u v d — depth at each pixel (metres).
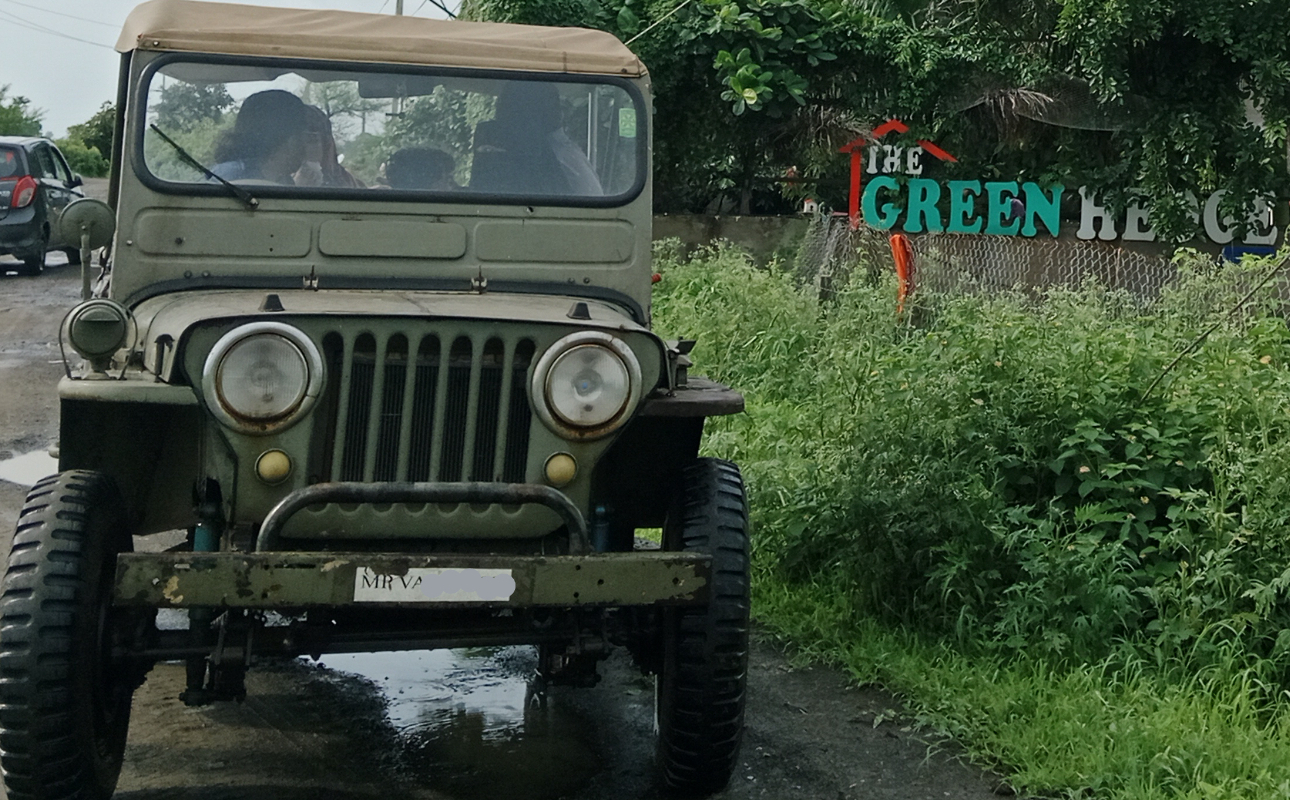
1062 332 6.65
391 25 4.92
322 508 3.61
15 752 3.42
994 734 4.50
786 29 12.74
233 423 3.50
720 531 3.96
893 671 5.01
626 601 3.57
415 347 3.66
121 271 4.39
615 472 4.36
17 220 16.73
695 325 9.92
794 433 7.13
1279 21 12.09
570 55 4.77
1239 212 12.56
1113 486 5.57
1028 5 12.81
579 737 4.55
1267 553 5.01
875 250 11.37
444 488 3.54
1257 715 4.61
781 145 13.25
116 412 3.98
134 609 3.75
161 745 4.39
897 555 5.43
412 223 4.53
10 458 8.23
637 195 4.70
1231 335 6.75
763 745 4.49
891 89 12.89
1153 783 4.07
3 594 3.46
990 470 5.82
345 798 4.01
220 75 4.54
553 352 3.64
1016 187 13.16
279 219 4.46
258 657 3.84
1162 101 12.52
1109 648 5.01
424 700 4.89
